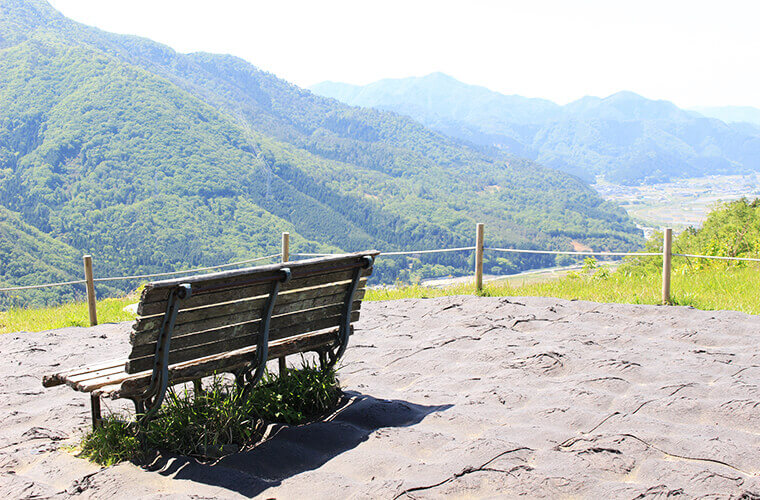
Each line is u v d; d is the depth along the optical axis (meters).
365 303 8.55
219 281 3.40
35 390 5.27
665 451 3.24
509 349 5.43
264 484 3.04
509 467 3.04
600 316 6.69
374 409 4.04
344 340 4.50
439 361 5.30
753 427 3.60
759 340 5.59
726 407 3.80
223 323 3.64
